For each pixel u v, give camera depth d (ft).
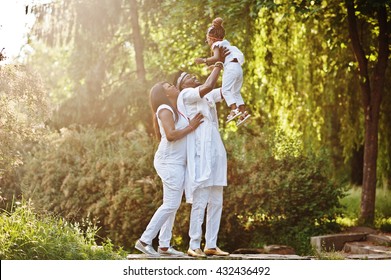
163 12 60.03
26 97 34.81
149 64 65.21
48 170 48.26
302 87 59.47
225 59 28.73
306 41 58.54
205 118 28.60
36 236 26.43
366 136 51.06
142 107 59.06
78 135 50.24
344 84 57.88
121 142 47.65
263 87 59.67
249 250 39.83
